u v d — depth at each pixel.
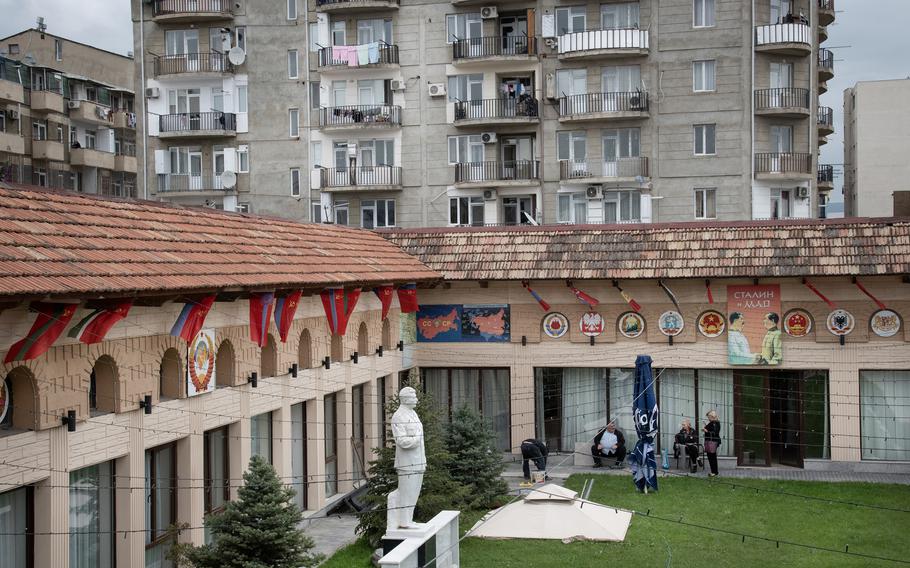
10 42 59.31
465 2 47.12
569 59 46.34
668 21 45.50
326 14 48.94
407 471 18.47
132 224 18.33
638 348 29.97
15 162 53.41
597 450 29.36
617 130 46.31
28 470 14.40
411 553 17.30
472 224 48.12
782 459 29.61
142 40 51.44
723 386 29.80
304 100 49.84
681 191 45.69
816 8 48.12
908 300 28.30
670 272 28.53
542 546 21.05
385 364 28.56
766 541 21.48
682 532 22.17
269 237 23.19
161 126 51.00
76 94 59.12
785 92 45.12
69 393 15.19
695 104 45.41
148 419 17.19
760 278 28.62
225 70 50.25
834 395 28.77
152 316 17.25
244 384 20.48
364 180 48.47
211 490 19.69
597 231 30.44
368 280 24.30
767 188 45.25
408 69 48.38
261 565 15.56
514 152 48.47
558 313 30.41
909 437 28.69
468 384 31.12
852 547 21.11
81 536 16.06
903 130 64.00
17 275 13.17
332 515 24.34
